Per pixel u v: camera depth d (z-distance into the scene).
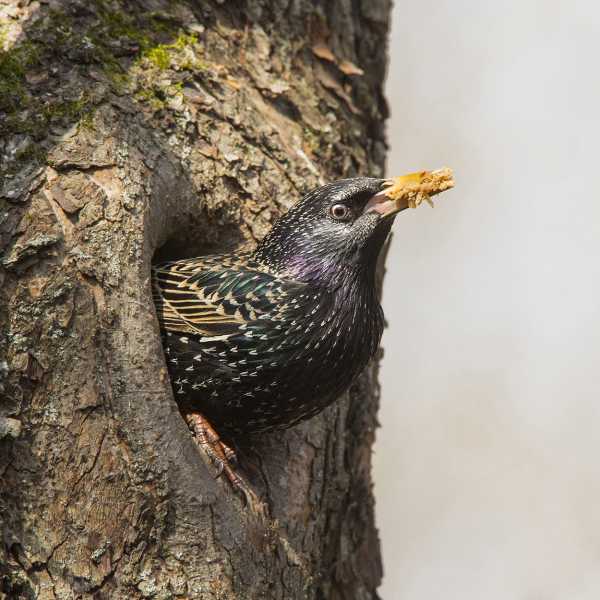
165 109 9.88
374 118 12.12
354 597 10.81
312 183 10.77
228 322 9.27
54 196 8.81
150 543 8.59
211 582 8.70
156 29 10.27
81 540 8.37
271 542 9.27
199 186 9.98
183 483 8.69
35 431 8.37
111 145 9.26
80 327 8.58
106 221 8.91
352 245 9.57
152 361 8.75
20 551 8.17
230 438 9.90
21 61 9.40
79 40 9.70
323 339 9.40
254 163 10.44
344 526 10.70
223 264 9.70
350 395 10.94
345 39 11.85
